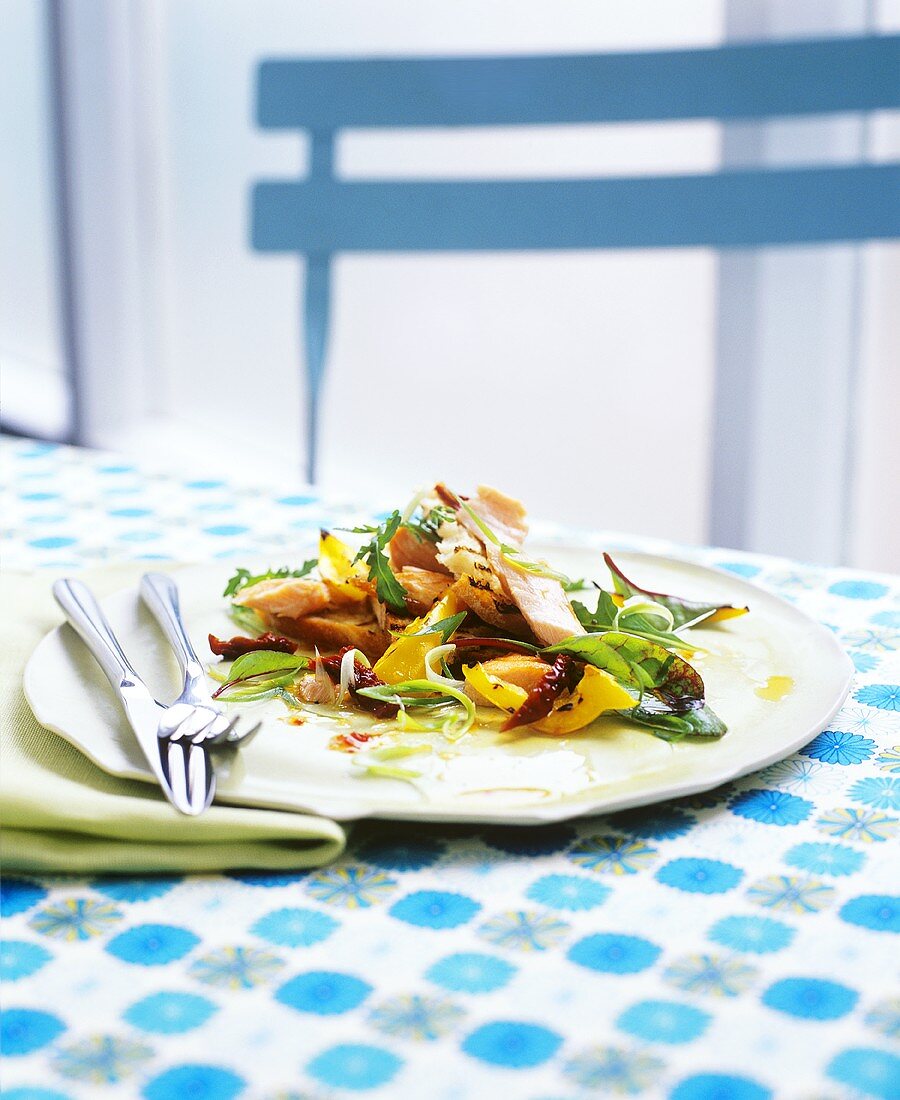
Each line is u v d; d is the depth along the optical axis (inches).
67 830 20.8
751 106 54.7
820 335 61.1
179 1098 15.3
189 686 25.2
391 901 19.7
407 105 56.1
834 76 54.2
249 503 41.4
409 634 26.7
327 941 18.6
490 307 86.4
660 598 31.2
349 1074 15.8
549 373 86.7
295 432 87.5
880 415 65.8
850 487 62.7
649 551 38.9
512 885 20.1
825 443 61.9
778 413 61.4
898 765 24.2
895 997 17.2
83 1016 16.9
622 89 55.2
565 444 87.5
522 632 28.1
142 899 19.8
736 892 19.8
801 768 24.1
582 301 85.0
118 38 75.0
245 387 85.2
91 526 40.1
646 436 85.7
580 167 80.7
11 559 38.4
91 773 22.8
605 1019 16.8
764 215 54.1
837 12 61.1
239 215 82.1
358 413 88.2
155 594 30.6
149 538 39.5
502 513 31.7
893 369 65.1
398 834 21.6
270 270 84.0
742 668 28.0
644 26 77.3
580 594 33.1
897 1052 16.0
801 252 60.4
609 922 19.0
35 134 81.1
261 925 19.0
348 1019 16.8
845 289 61.1
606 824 22.0
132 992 17.4
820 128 60.4
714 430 62.0
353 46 80.6
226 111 80.3
